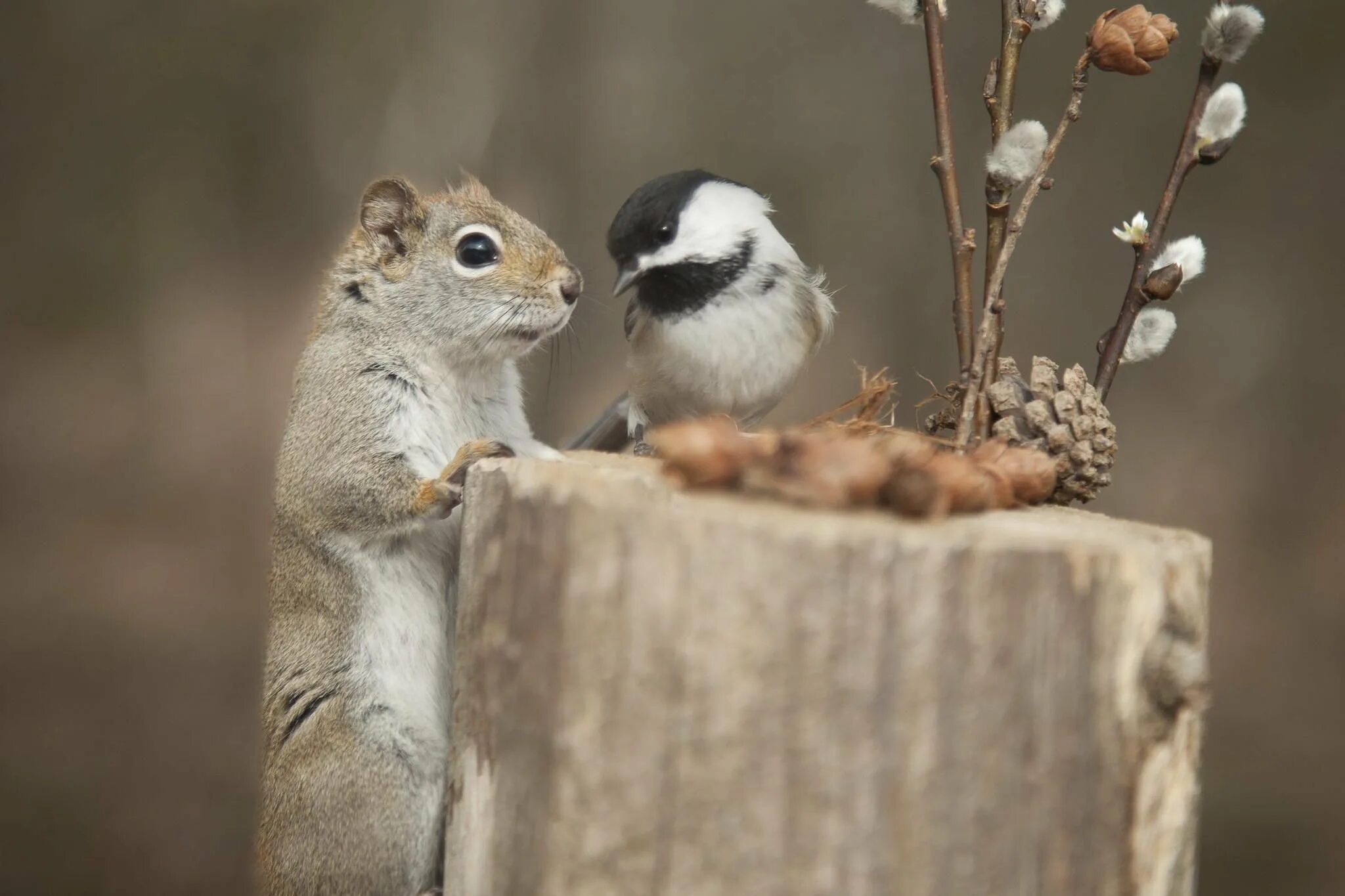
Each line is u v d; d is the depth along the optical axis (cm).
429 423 620
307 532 603
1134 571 386
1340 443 1669
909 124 1609
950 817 379
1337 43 1580
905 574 375
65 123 1698
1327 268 1678
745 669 380
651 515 387
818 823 379
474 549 450
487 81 1608
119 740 1390
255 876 648
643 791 390
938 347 1584
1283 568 1612
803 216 1620
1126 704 388
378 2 1647
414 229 635
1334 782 1321
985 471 459
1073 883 388
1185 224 1684
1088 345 1638
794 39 1672
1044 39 1566
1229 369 1719
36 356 1892
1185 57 1590
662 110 1639
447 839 465
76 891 1216
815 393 1595
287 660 601
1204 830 1266
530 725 414
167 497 1828
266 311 1862
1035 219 1652
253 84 1686
